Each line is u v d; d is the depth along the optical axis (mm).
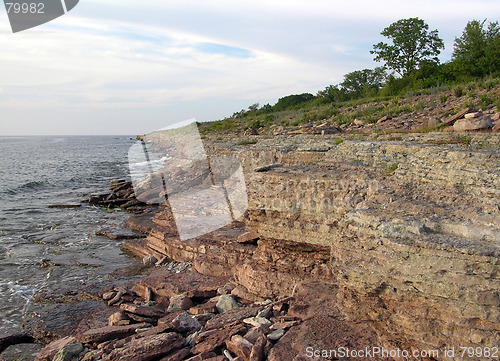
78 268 12297
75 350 6293
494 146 10234
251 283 7910
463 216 5246
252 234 9312
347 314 5227
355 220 5438
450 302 4234
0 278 11586
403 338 4574
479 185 6496
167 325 6250
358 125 24672
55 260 13055
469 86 25875
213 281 9180
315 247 7484
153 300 9031
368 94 46531
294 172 8328
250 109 64312
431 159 8766
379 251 4812
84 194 28266
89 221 19328
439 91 29203
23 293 10492
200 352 5312
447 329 4242
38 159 60438
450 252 4266
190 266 10578
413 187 7160
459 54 35562
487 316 4016
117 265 12422
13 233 17062
